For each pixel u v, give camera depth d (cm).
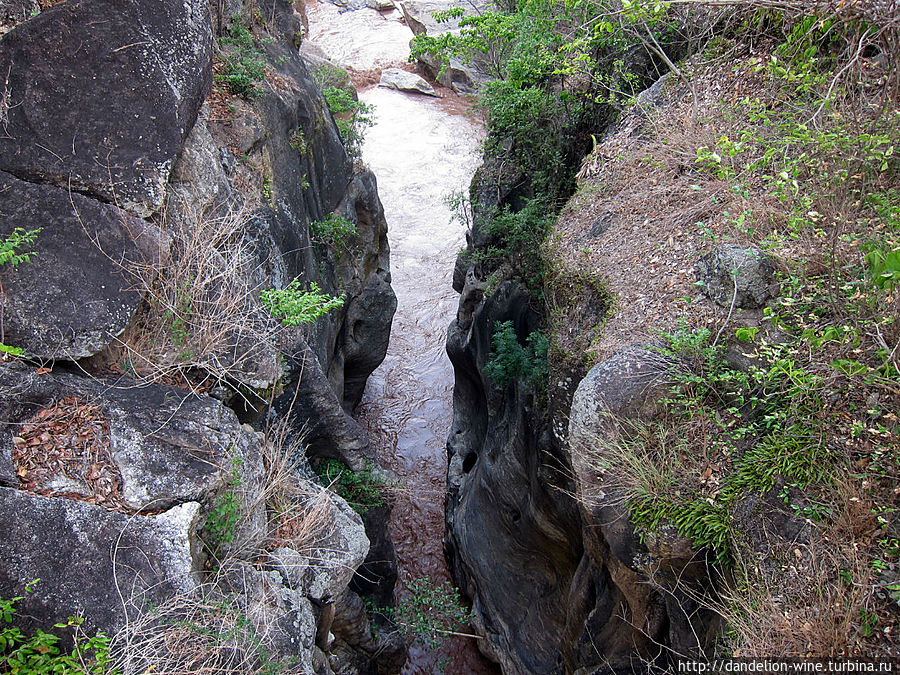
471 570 1084
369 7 3344
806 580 471
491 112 1123
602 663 689
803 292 583
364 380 1505
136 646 438
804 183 650
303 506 631
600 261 772
